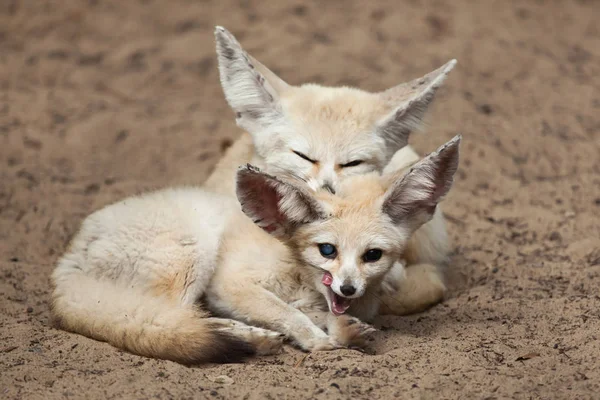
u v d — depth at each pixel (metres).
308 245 8.57
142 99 18.25
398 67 18.72
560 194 13.71
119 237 9.31
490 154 15.04
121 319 8.58
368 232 8.41
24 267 11.28
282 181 8.39
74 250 9.54
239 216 9.66
